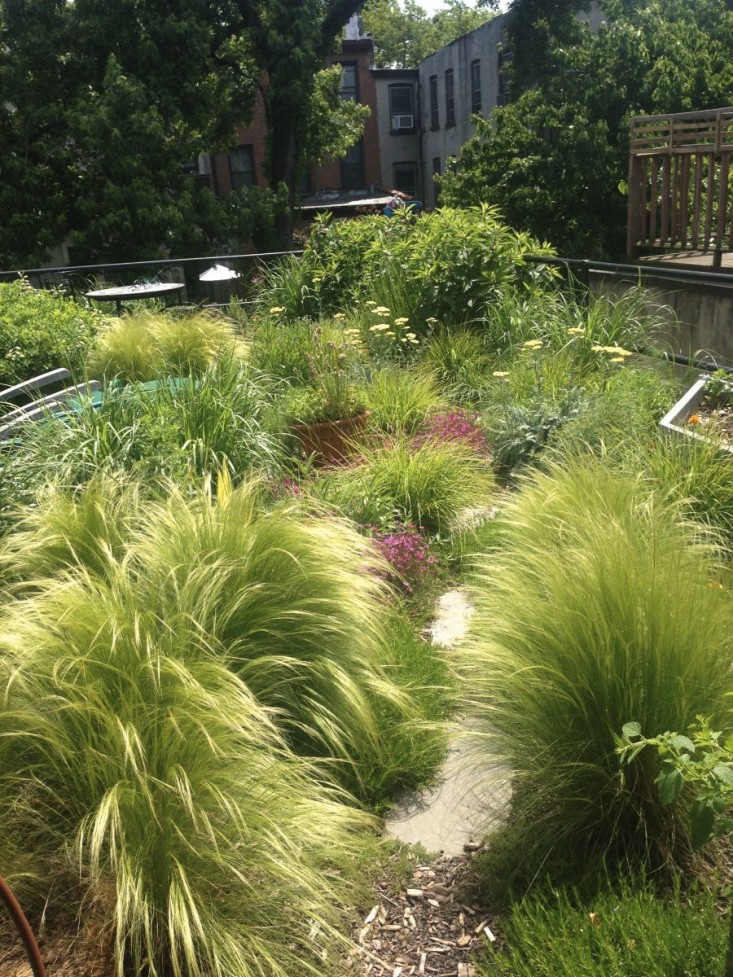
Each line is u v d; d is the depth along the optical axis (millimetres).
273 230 21859
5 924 2363
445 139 36781
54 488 4094
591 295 8398
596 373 6836
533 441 5836
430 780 3023
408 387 6605
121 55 19984
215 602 3047
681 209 9398
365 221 11062
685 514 4266
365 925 2432
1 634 2734
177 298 12094
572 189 16266
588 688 2523
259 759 2500
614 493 3947
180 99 20031
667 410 5996
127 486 4156
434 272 8695
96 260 19734
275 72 21906
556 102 16781
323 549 3389
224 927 2168
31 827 2494
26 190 19500
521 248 9406
